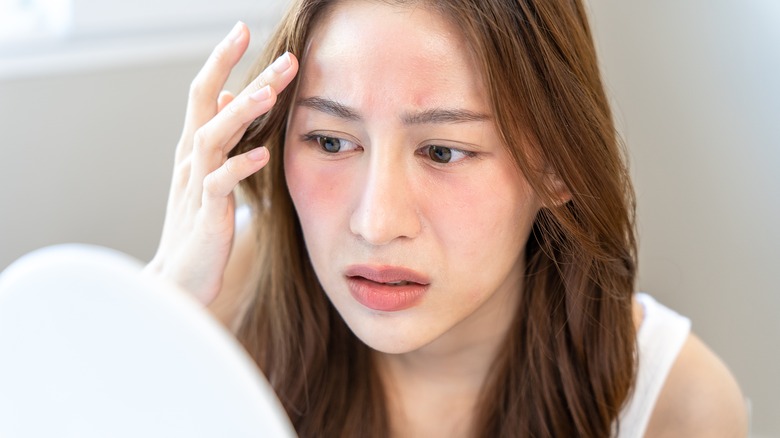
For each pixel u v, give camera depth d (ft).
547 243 2.93
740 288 5.91
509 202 2.58
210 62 2.89
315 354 3.22
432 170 2.49
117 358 1.32
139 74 5.49
